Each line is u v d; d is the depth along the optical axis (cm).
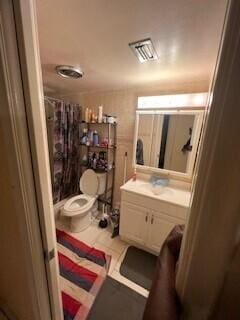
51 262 76
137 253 195
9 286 100
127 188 195
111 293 148
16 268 86
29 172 61
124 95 226
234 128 34
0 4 43
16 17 46
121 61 140
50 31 101
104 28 97
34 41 51
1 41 45
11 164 59
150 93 208
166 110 197
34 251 71
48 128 237
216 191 39
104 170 247
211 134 37
